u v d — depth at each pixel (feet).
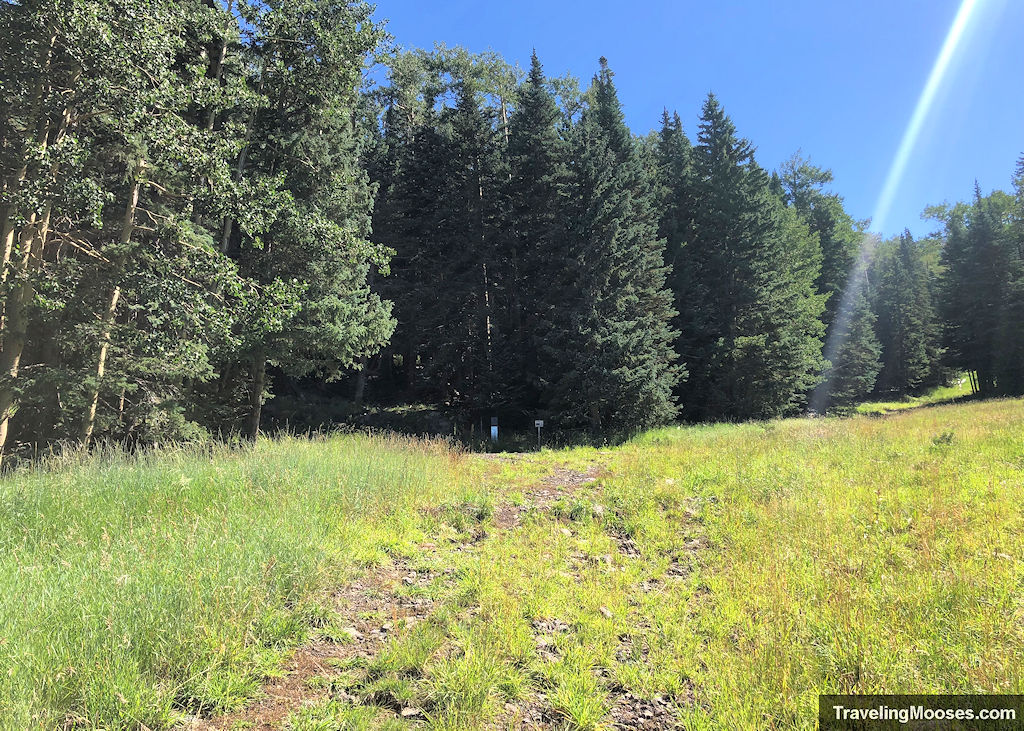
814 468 30.30
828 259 142.41
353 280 56.70
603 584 16.38
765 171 103.65
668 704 10.53
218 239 56.59
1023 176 133.90
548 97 89.81
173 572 13.29
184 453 28.27
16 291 33.83
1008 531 17.57
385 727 9.45
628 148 88.84
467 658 11.44
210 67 50.55
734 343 89.92
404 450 35.99
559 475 37.24
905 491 23.50
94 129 37.73
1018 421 40.63
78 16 29.27
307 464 26.55
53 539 16.52
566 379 71.61
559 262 79.00
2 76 33.32
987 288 130.11
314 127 54.80
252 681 10.66
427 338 96.53
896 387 172.96
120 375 39.09
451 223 92.32
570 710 10.16
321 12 49.88
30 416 40.75
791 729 8.97
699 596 15.57
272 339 46.65
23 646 9.93
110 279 37.50
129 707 9.16
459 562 18.38
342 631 13.07
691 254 100.27
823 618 12.44
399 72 118.83
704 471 31.99
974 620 11.86
